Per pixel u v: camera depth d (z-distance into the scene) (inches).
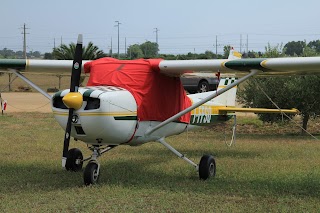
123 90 261.3
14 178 278.7
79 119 241.1
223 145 450.0
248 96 602.2
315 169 318.0
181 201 223.8
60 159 353.1
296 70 261.3
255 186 260.7
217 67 265.6
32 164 331.0
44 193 238.2
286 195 238.7
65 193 237.9
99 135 247.1
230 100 406.9
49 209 206.2
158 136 293.0
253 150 418.9
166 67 273.1
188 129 343.9
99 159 358.3
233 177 289.9
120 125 251.3
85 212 202.5
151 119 279.3
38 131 546.3
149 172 305.7
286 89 574.2
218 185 263.4
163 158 367.2
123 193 238.4
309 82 567.2
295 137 550.0
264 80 585.0
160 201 222.5
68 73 343.0
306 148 434.6
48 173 297.4
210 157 287.0
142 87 271.7
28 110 832.3
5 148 409.1
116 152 396.2
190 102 336.8
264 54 631.2
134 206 212.8
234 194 241.0
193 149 421.1
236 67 262.7
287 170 313.9
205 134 565.9
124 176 288.2
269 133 604.1
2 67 323.0
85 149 408.8
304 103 574.2
